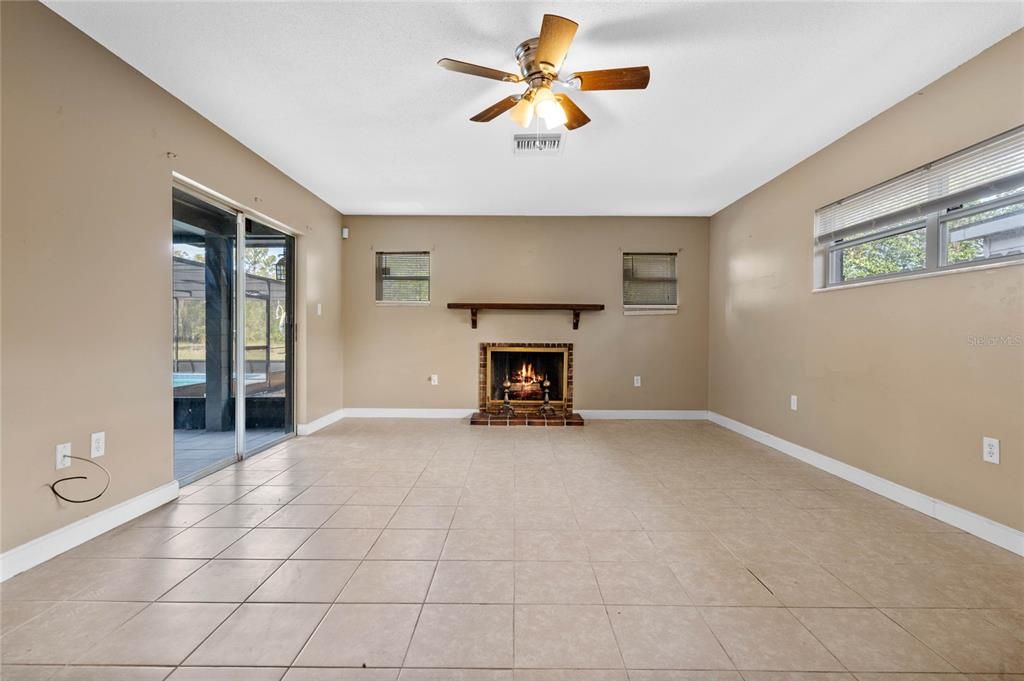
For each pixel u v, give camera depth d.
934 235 2.43
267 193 3.60
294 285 4.32
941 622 1.56
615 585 1.78
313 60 2.27
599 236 5.22
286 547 2.07
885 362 2.76
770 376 3.98
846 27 2.00
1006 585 1.78
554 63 1.96
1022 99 2.01
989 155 2.16
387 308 5.21
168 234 2.58
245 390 3.55
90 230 2.11
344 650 1.41
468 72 2.00
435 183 4.09
